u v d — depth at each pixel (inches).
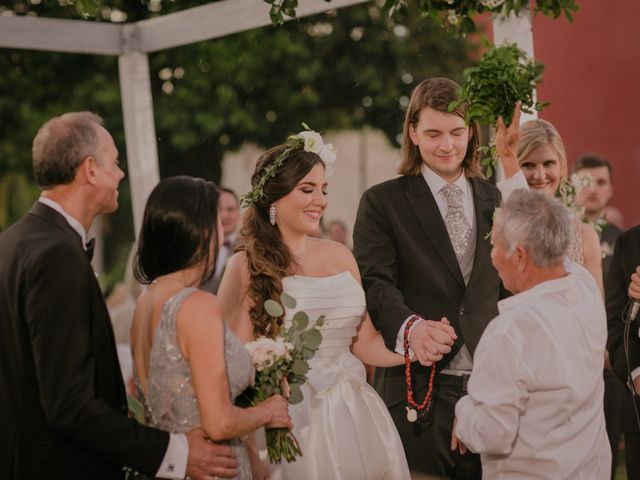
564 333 98.1
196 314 99.3
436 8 137.6
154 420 103.3
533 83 120.9
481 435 98.3
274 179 131.3
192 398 101.0
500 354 97.7
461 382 135.3
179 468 100.6
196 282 105.6
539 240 99.5
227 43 429.1
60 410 99.2
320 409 128.9
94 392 101.7
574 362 98.1
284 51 436.1
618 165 353.4
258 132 440.1
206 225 104.0
